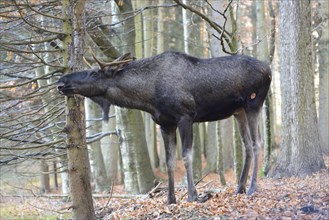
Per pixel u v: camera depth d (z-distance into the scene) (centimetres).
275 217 541
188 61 662
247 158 702
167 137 679
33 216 1180
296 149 931
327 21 1680
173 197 677
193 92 652
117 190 1587
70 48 625
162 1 1986
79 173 614
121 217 670
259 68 671
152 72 650
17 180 1282
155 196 882
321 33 1816
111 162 1873
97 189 1616
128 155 1249
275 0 1934
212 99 659
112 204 852
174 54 663
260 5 1448
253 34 2327
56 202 1299
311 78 946
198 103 660
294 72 942
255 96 675
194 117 661
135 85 647
